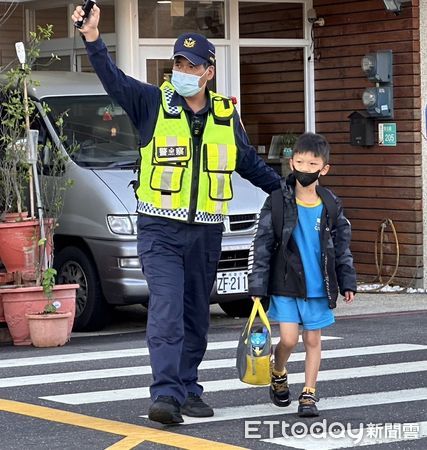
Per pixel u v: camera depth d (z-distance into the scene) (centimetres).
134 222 3080
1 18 4309
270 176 2061
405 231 4009
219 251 2025
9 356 2769
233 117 2011
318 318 2000
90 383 2369
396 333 3020
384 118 4038
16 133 3009
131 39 4056
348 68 4162
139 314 3588
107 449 1805
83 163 3228
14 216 2981
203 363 2583
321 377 2388
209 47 1959
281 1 4250
